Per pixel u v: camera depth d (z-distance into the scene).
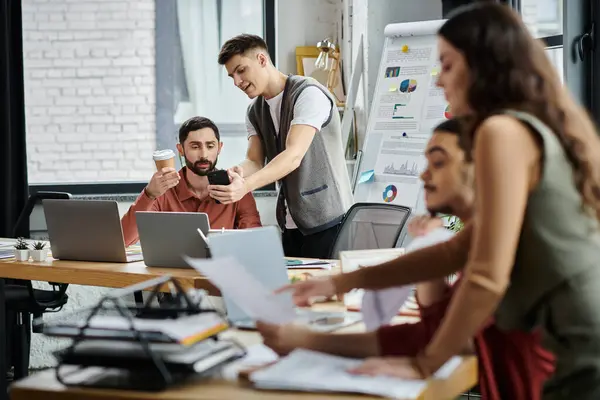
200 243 3.10
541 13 4.38
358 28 5.56
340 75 5.83
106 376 1.67
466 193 1.86
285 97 4.02
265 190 5.64
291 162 3.76
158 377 1.63
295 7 5.81
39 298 4.30
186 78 5.71
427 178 1.91
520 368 1.80
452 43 1.63
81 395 1.59
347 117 5.48
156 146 5.69
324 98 3.99
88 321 1.66
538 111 1.58
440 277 1.88
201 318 1.76
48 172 5.59
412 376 1.58
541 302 1.63
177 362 1.62
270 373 1.62
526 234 1.57
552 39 4.30
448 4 5.18
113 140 5.65
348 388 1.55
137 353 1.64
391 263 1.91
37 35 5.56
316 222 4.09
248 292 1.64
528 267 1.60
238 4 5.76
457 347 1.54
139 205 3.67
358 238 3.69
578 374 1.60
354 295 2.36
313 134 3.89
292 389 1.58
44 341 5.16
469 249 1.86
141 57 5.65
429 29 5.04
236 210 3.90
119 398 1.57
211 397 1.54
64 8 5.57
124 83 5.64
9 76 5.10
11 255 3.65
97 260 3.44
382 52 5.39
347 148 5.59
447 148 1.87
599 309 1.58
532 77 1.59
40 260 3.48
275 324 1.80
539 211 1.55
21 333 4.49
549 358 1.82
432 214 1.96
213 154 3.85
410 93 5.04
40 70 5.57
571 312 1.59
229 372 1.71
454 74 1.64
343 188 4.17
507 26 1.61
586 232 1.58
